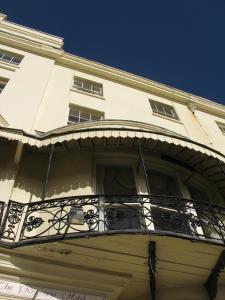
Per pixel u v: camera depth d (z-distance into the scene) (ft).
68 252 20.39
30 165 27.48
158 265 21.52
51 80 42.42
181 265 21.76
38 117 33.96
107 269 21.40
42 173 27.27
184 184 30.01
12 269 19.30
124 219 23.53
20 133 25.55
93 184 26.58
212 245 20.65
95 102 42.32
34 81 39.63
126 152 29.55
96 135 25.58
